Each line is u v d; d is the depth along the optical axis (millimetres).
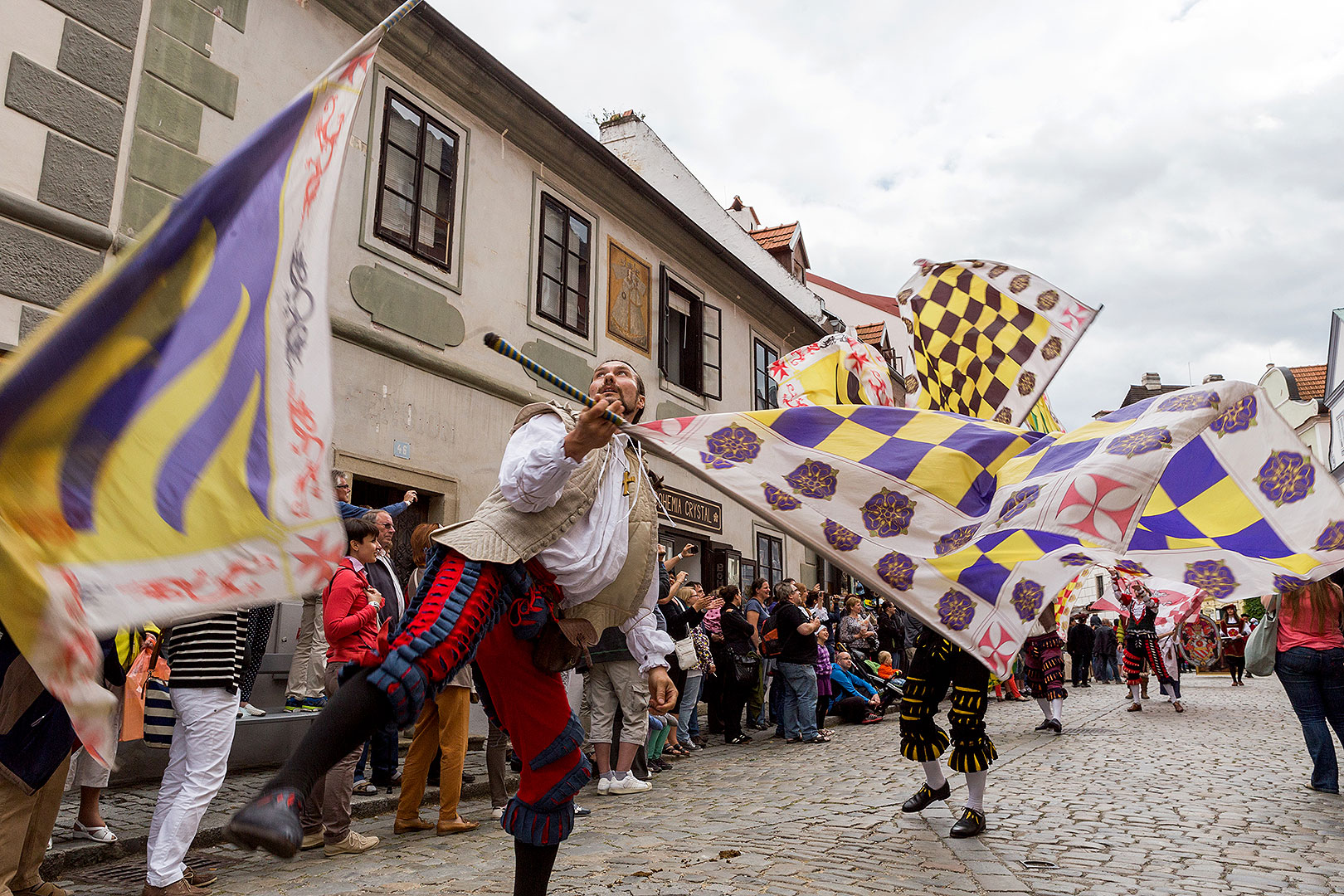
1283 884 3686
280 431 1850
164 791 3742
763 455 3053
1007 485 3189
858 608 13469
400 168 9422
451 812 5051
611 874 3879
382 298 8992
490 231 10570
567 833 2244
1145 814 5238
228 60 7840
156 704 4207
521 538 2016
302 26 8555
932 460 3154
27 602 1387
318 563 1830
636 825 5086
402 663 1685
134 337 1584
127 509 1544
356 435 8578
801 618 9906
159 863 3615
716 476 2875
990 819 5105
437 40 9656
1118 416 3344
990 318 5160
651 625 2756
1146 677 12992
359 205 8875
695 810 5574
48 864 4184
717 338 15594
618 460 2420
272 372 1853
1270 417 4105
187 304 1676
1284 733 9680
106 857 4445
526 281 11055
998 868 3945
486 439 10211
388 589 5672
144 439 1588
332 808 4504
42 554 1420
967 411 5109
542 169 11547
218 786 3797
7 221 6168
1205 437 4188
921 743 5137
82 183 6625
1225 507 4066
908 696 5215
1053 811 5320
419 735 5141
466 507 9820
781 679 10227
